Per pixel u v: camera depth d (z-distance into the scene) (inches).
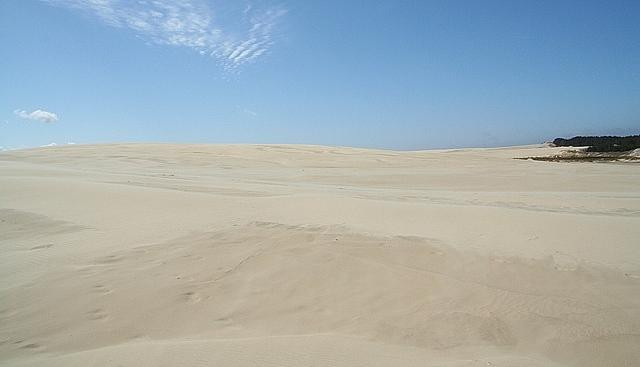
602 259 292.4
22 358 167.6
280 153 1392.7
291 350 164.9
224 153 1334.9
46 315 207.0
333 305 225.3
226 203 458.0
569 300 229.6
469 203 532.4
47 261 280.8
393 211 422.3
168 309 215.8
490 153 2271.2
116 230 357.7
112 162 1082.7
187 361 154.1
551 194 644.7
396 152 1600.6
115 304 219.1
